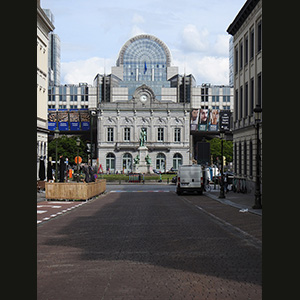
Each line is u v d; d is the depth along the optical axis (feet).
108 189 182.39
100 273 34.60
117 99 543.39
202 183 138.62
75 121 382.22
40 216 76.28
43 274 34.40
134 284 31.32
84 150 371.76
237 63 167.73
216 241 49.19
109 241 49.57
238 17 154.61
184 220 70.08
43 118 192.65
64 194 114.73
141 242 48.75
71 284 31.42
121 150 367.25
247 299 27.71
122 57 573.33
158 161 368.68
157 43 572.51
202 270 35.29
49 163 151.12
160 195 141.59
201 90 555.69
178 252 42.83
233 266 36.63
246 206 94.58
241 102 161.07
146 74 572.51
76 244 47.75
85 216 77.15
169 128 368.89
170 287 30.42
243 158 153.48
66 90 556.51
